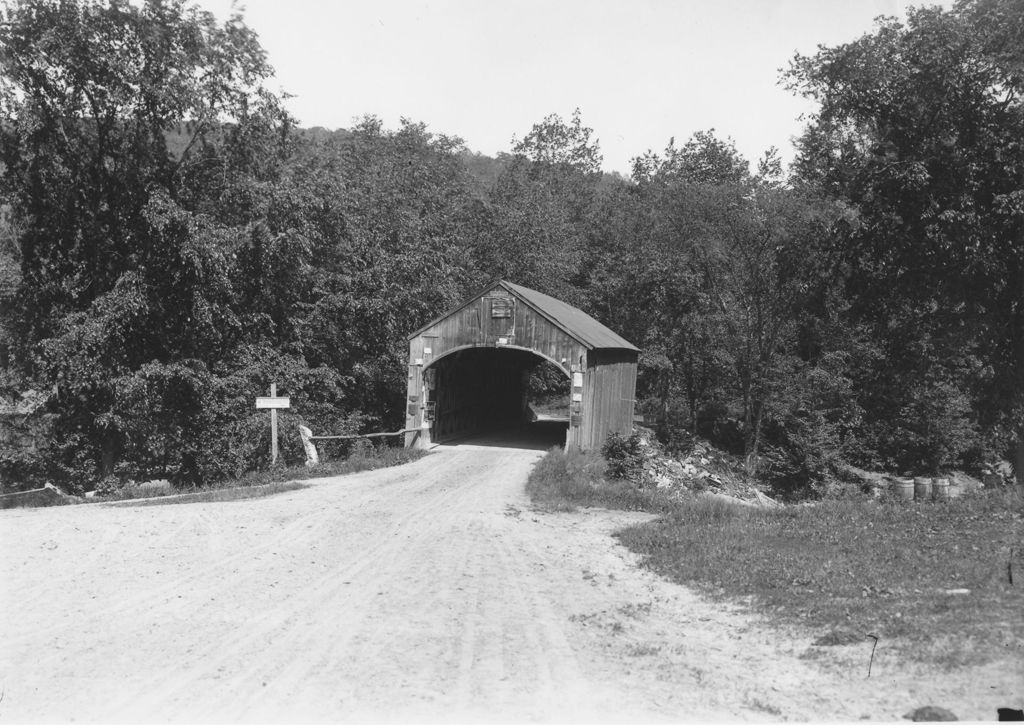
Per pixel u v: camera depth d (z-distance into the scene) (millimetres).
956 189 25172
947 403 36781
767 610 7523
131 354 24547
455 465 21844
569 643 6660
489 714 4980
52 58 22594
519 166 54562
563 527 13523
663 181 46250
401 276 32219
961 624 6195
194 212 25594
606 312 46531
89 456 26141
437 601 8148
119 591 8516
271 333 28625
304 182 27562
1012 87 24234
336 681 5688
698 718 4852
